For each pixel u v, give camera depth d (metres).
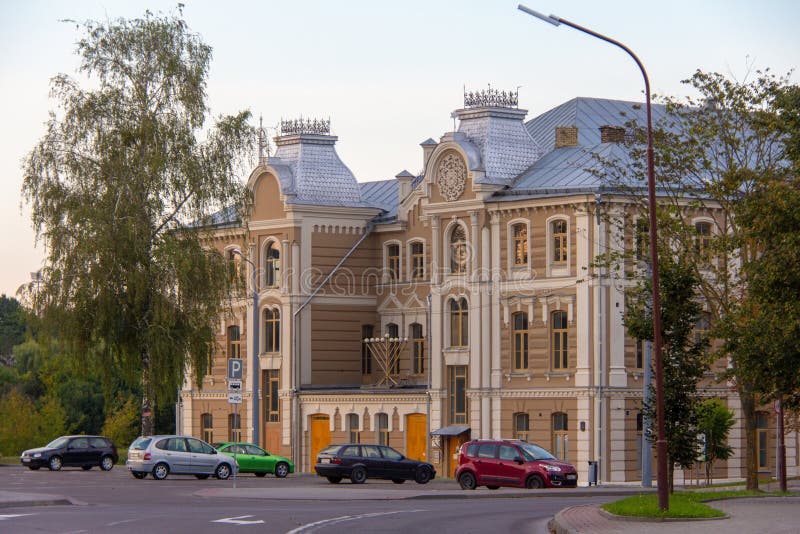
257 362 79.62
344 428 85.88
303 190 89.38
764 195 48.34
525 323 78.12
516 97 82.81
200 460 65.44
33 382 126.50
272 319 90.00
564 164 79.62
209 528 34.19
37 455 73.94
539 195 77.19
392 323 89.12
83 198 70.88
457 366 81.50
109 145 71.69
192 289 72.06
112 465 75.56
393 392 83.94
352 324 90.06
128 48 73.62
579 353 75.25
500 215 79.25
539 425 76.94
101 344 73.75
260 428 90.06
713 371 77.94
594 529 34.00
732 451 68.69
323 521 37.69
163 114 73.56
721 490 54.78
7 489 54.06
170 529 33.62
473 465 60.84
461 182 81.12
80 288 69.81
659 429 38.03
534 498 53.84
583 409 74.88
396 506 46.56
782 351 46.31
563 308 76.31
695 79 59.09
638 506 39.09
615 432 74.62
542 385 76.88
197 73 74.25
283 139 91.88
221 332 93.00
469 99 83.00
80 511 40.38
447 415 81.56
